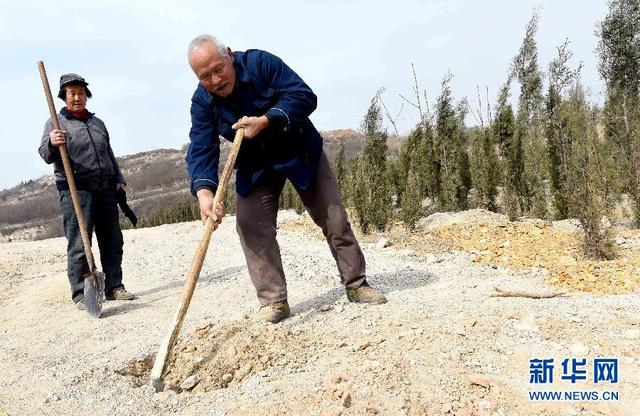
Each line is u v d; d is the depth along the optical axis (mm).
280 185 4430
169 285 6543
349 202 9859
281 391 3334
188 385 3695
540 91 9508
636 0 8852
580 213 6539
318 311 4625
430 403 3027
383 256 7227
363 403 3000
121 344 4625
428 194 11516
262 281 4496
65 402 3615
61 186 5711
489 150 10188
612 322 3891
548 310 4160
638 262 5805
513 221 8789
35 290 6801
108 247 5988
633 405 2947
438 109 10930
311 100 4047
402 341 3697
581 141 6977
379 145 9516
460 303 4453
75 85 5625
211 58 3766
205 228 3738
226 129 4090
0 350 4707
